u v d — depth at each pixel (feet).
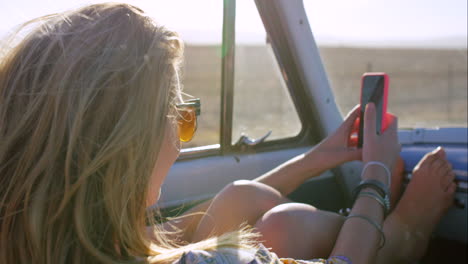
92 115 1.87
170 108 2.16
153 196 2.30
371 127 4.99
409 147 6.23
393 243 4.86
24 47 1.99
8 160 1.90
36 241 1.83
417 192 5.13
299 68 7.00
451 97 93.09
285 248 3.98
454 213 5.69
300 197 6.91
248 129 6.77
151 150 2.00
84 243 1.88
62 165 1.88
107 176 1.90
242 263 2.05
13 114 1.90
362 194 4.30
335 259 3.48
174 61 2.12
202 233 4.56
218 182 6.33
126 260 2.07
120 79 1.92
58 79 1.87
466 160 5.41
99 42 1.95
